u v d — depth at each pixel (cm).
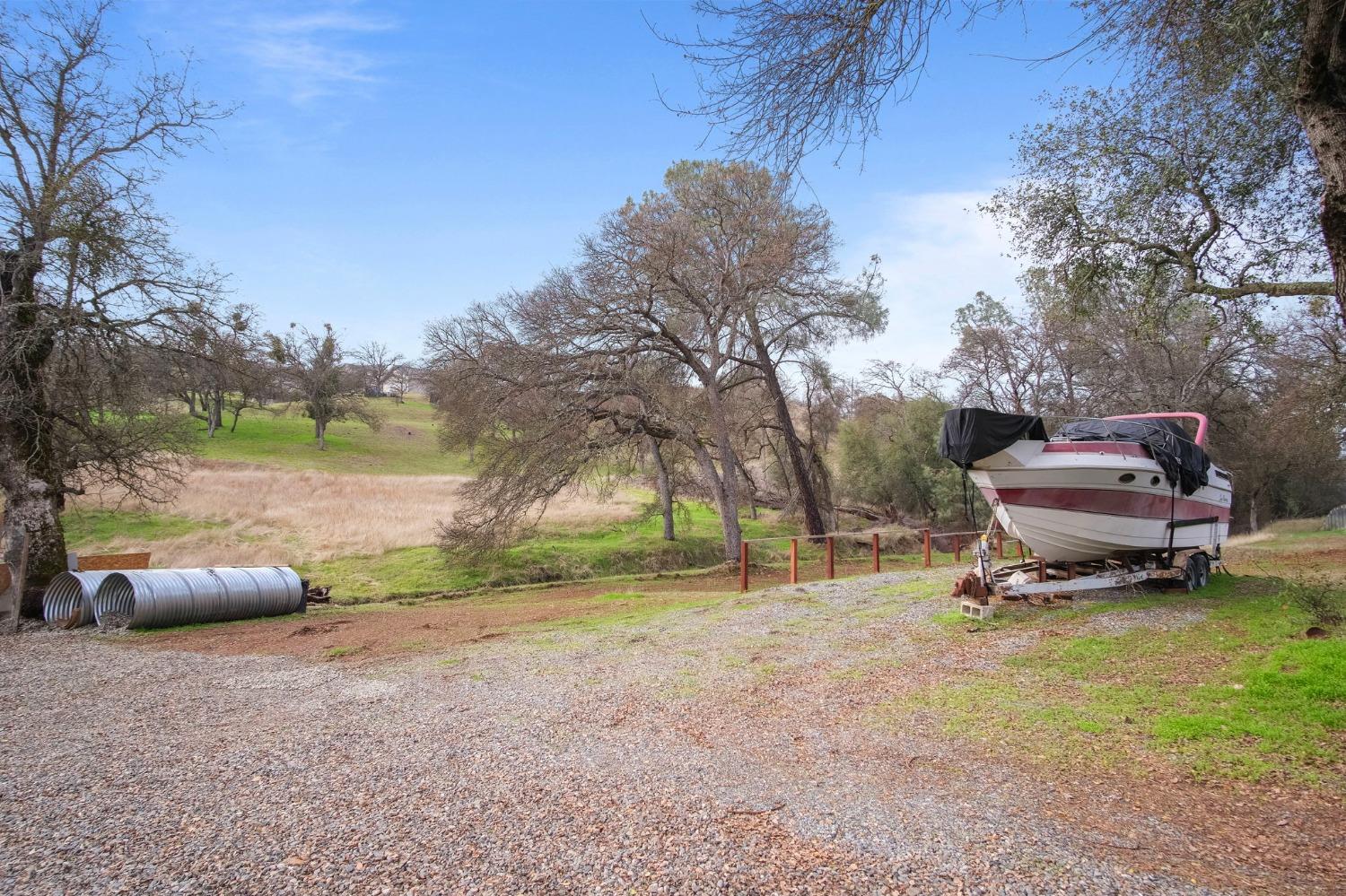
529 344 2477
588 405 2480
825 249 2789
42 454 1534
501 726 652
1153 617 927
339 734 646
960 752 549
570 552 2798
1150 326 1084
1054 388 3406
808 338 3119
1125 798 457
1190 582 1071
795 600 1291
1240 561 1562
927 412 3916
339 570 2400
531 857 398
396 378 10194
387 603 1994
